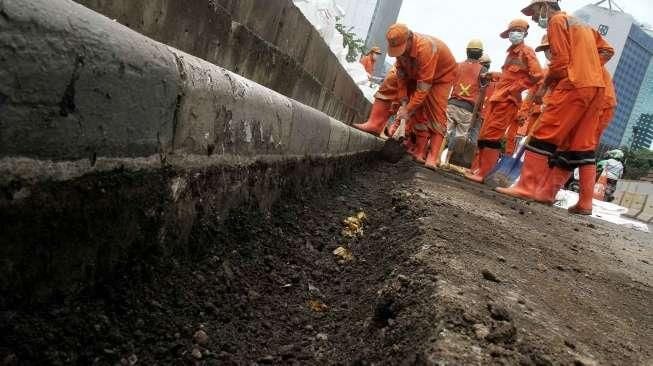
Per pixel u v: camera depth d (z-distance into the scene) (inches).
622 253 157.6
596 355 56.9
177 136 71.2
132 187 62.4
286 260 98.3
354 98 385.1
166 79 65.0
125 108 57.6
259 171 108.6
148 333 59.6
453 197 164.7
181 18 107.6
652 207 660.1
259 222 105.1
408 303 63.5
